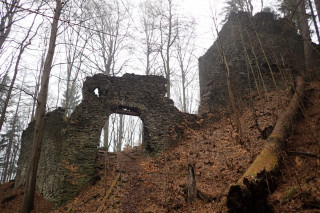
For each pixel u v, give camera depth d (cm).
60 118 1174
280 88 1202
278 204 451
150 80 1302
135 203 721
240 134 867
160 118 1243
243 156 738
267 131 773
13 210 1008
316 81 934
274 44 1306
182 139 1225
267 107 1000
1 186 1506
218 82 1359
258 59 1343
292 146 628
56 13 827
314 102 783
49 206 969
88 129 1088
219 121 1219
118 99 1200
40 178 1262
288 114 716
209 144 998
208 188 637
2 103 2381
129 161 1148
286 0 1216
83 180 991
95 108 1139
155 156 1150
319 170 482
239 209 461
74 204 862
